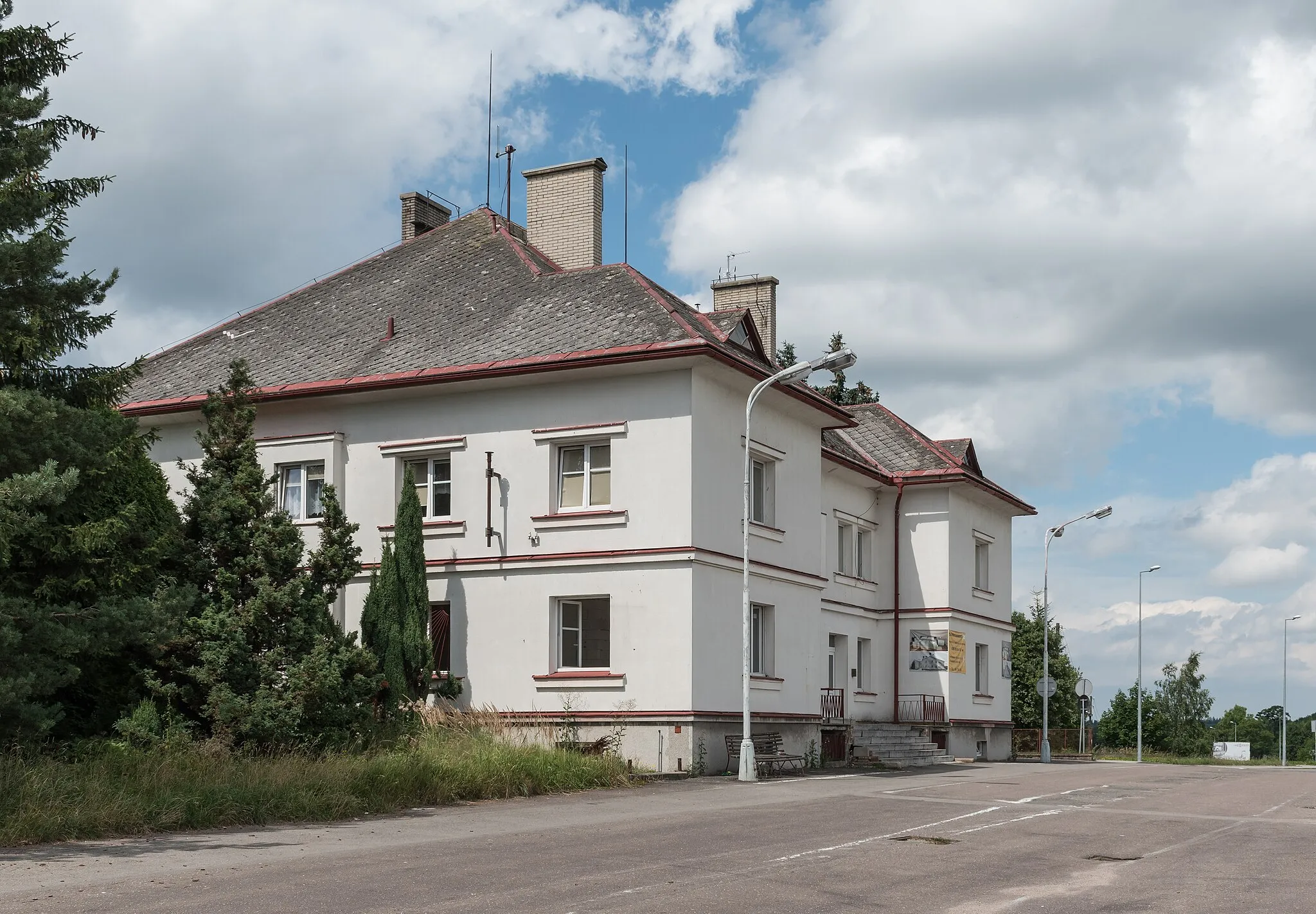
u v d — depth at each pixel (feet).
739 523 92.17
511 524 90.94
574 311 94.73
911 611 131.23
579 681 87.66
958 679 131.23
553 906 33.60
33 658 55.77
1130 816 61.93
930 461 132.46
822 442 117.50
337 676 66.95
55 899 34.17
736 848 45.93
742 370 88.79
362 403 96.32
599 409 89.56
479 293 102.22
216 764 57.77
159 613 58.34
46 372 61.31
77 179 60.54
